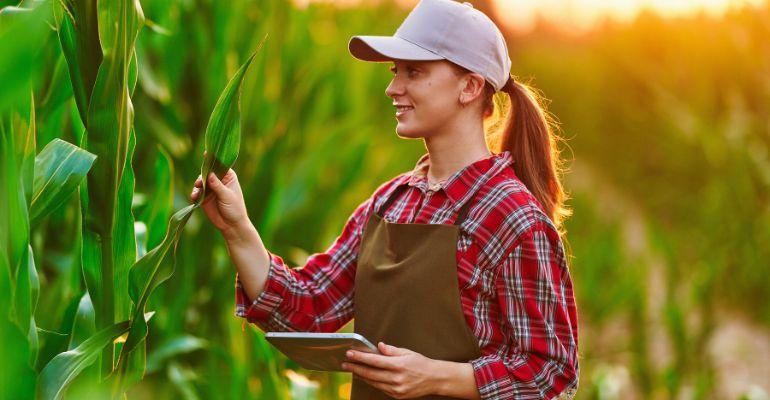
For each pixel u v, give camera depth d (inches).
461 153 80.9
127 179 68.6
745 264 273.1
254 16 148.3
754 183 284.2
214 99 136.7
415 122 80.0
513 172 81.7
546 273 77.2
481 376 75.0
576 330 80.7
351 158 160.4
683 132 340.8
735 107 300.8
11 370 50.8
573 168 430.0
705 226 296.4
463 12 79.4
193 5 136.7
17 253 55.7
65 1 65.0
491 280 77.6
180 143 135.7
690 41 343.6
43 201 62.8
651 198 359.3
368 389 81.7
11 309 54.9
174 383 112.5
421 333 77.0
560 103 461.4
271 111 146.3
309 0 165.3
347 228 88.4
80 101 67.1
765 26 304.8
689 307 201.5
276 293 82.5
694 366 195.2
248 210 142.9
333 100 169.2
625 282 211.3
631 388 206.5
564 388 77.4
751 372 221.6
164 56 134.9
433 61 79.1
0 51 40.1
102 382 67.2
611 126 410.9
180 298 124.5
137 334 66.1
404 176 86.7
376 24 237.5
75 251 95.6
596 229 283.6
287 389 118.0
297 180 150.3
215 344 118.0
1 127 53.4
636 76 386.0
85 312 72.7
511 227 77.0
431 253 77.3
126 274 69.0
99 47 65.4
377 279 79.6
